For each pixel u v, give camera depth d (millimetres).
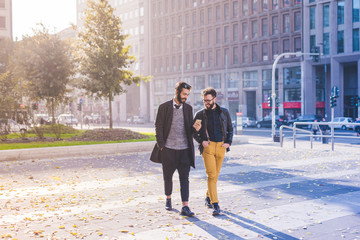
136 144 15859
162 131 5645
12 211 5891
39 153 13336
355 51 43719
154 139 18781
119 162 12242
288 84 51344
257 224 5094
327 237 4543
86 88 23891
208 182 5762
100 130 19828
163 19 69562
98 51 22719
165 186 5891
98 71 22953
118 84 24031
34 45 27234
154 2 71625
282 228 4914
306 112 48500
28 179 8953
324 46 46625
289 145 19000
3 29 61688
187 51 64750
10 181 8688
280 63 51938
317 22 46906
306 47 48312
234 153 14719
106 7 23844
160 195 7020
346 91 49156
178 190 7469
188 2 64750
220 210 5824
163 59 69812
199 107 63000
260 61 54281
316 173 9500
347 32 44125
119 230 4863
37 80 26406
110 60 23094
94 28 23812
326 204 6211
